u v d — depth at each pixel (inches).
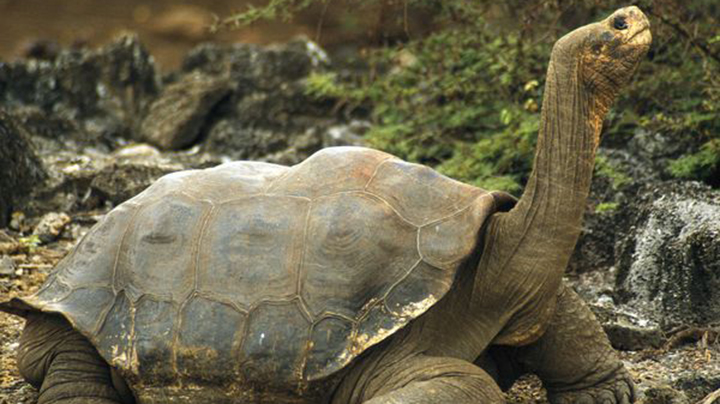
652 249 528.7
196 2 2073.1
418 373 369.7
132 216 420.2
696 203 528.7
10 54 1765.5
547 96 378.6
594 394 414.0
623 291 542.3
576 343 412.8
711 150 614.9
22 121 905.5
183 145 911.7
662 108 690.8
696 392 435.2
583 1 671.8
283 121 922.1
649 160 652.1
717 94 626.8
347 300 377.1
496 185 663.1
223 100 935.7
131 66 975.6
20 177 697.6
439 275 377.7
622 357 484.4
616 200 616.1
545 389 448.1
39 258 618.2
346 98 842.2
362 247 383.2
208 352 381.7
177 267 397.1
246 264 389.1
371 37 813.9
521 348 417.4
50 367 418.9
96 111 962.7
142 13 2033.7
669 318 510.0
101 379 415.5
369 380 376.8
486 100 760.3
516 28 732.7
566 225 378.6
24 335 430.0
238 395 383.9
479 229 385.4
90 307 405.7
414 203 396.8
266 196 405.1
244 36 1803.6
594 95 375.6
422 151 772.0
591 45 371.6
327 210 392.5
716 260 497.0
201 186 417.4
